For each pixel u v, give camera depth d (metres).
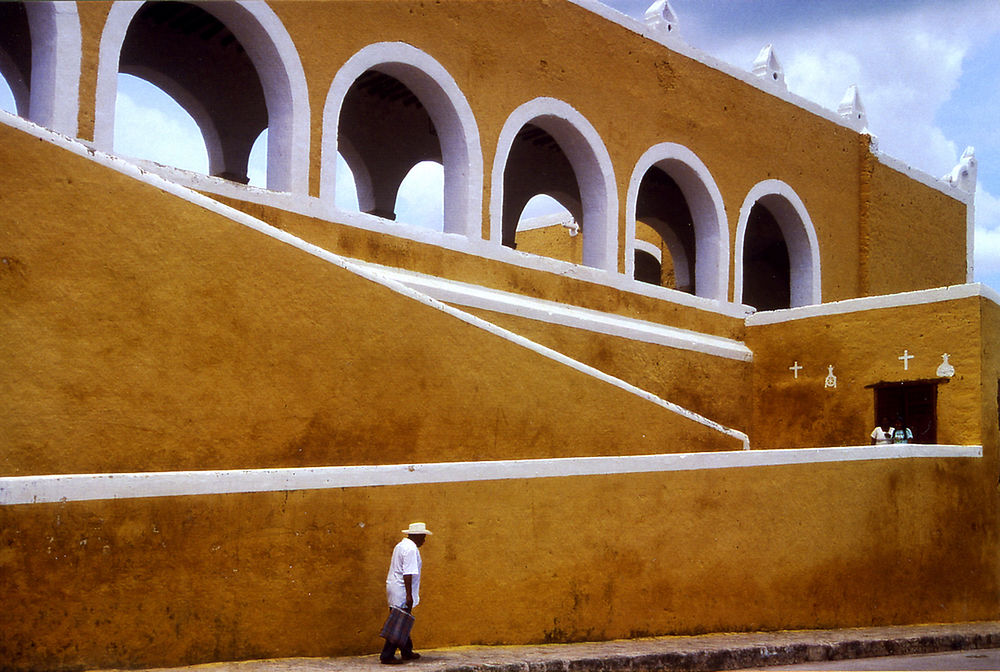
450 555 8.54
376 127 18.11
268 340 8.81
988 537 13.85
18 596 6.53
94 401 7.92
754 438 17.05
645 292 16.22
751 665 9.38
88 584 6.81
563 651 8.61
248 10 11.98
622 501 9.68
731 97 18.42
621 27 16.50
